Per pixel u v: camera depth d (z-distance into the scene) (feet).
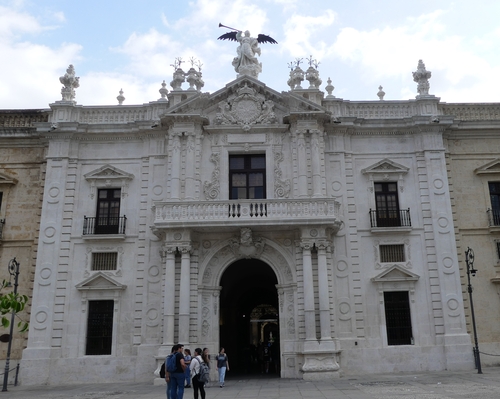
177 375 43.62
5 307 27.58
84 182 92.99
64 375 82.89
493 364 84.79
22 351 84.02
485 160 95.35
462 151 95.66
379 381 70.59
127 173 92.53
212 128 92.32
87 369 83.30
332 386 67.15
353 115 96.37
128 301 86.79
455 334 83.97
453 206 92.27
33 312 85.40
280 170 91.15
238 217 83.30
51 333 84.64
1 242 91.09
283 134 93.20
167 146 93.09
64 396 63.98
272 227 84.58
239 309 124.57
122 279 87.76
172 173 89.15
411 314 85.71
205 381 51.65
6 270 89.97
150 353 83.10
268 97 94.89
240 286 116.67
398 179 92.79
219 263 88.28
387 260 89.15
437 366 83.05
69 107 95.91
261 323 155.63
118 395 64.03
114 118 96.63
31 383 81.56
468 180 94.17
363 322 85.40
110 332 86.02
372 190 92.17
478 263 89.86
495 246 90.89
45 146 96.02
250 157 93.91
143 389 71.36
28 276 89.35
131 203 91.86
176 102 94.48
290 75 97.35
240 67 98.27
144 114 96.63
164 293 83.51
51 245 88.79
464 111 98.58
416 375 77.15
